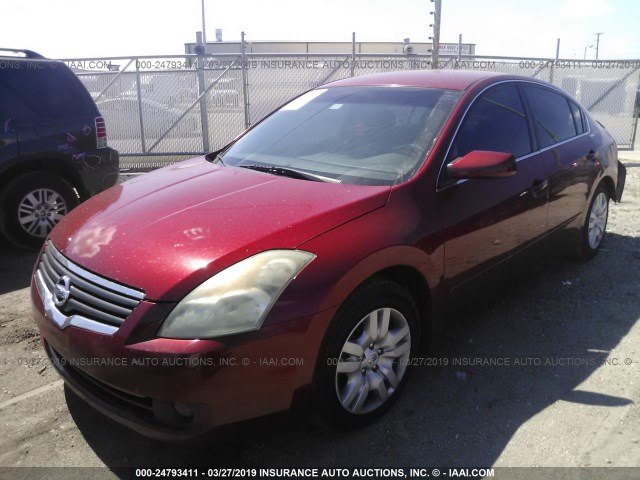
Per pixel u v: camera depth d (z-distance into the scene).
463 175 3.10
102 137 6.12
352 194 2.91
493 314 4.12
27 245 5.62
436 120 3.44
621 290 4.53
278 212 2.72
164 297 2.32
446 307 3.25
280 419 2.47
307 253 2.51
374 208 2.83
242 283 2.36
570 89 11.52
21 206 5.51
